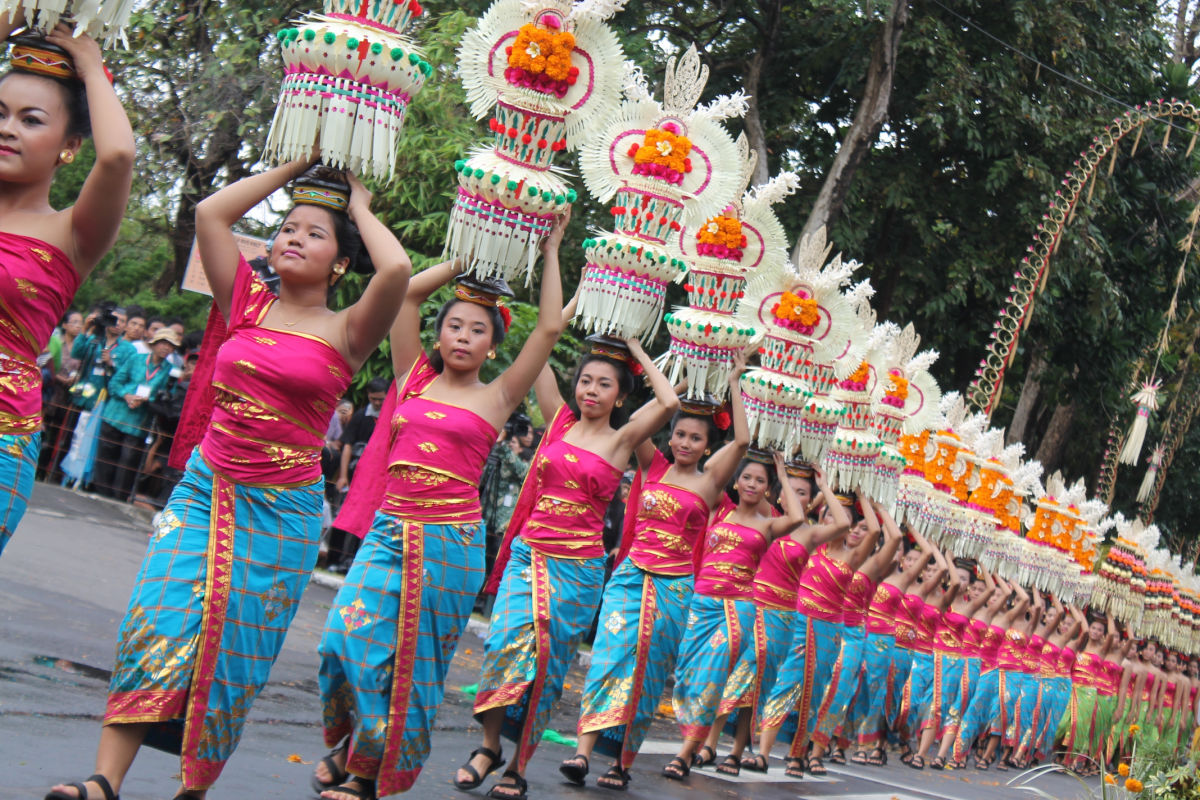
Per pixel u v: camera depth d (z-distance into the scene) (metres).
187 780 3.32
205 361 3.77
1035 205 15.46
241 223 12.34
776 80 16.17
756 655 7.29
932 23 14.95
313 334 3.55
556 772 5.90
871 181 15.55
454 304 4.57
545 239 4.71
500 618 5.23
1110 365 17.56
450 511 4.36
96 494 10.55
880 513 8.93
